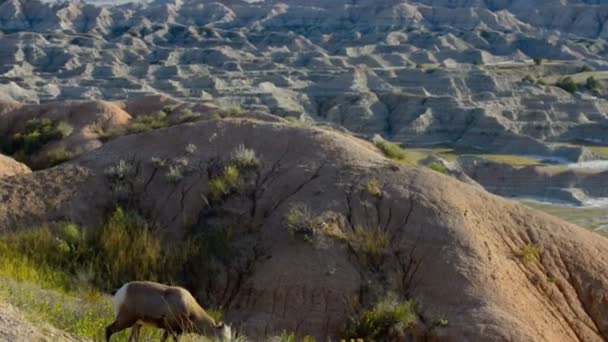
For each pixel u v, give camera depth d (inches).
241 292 729.6
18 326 370.9
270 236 772.6
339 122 4633.4
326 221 762.8
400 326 661.3
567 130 4313.5
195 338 432.5
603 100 4884.4
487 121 4212.6
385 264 726.5
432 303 690.8
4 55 7185.0
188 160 907.4
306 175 841.5
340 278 713.6
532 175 2915.8
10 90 4562.0
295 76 5999.0
